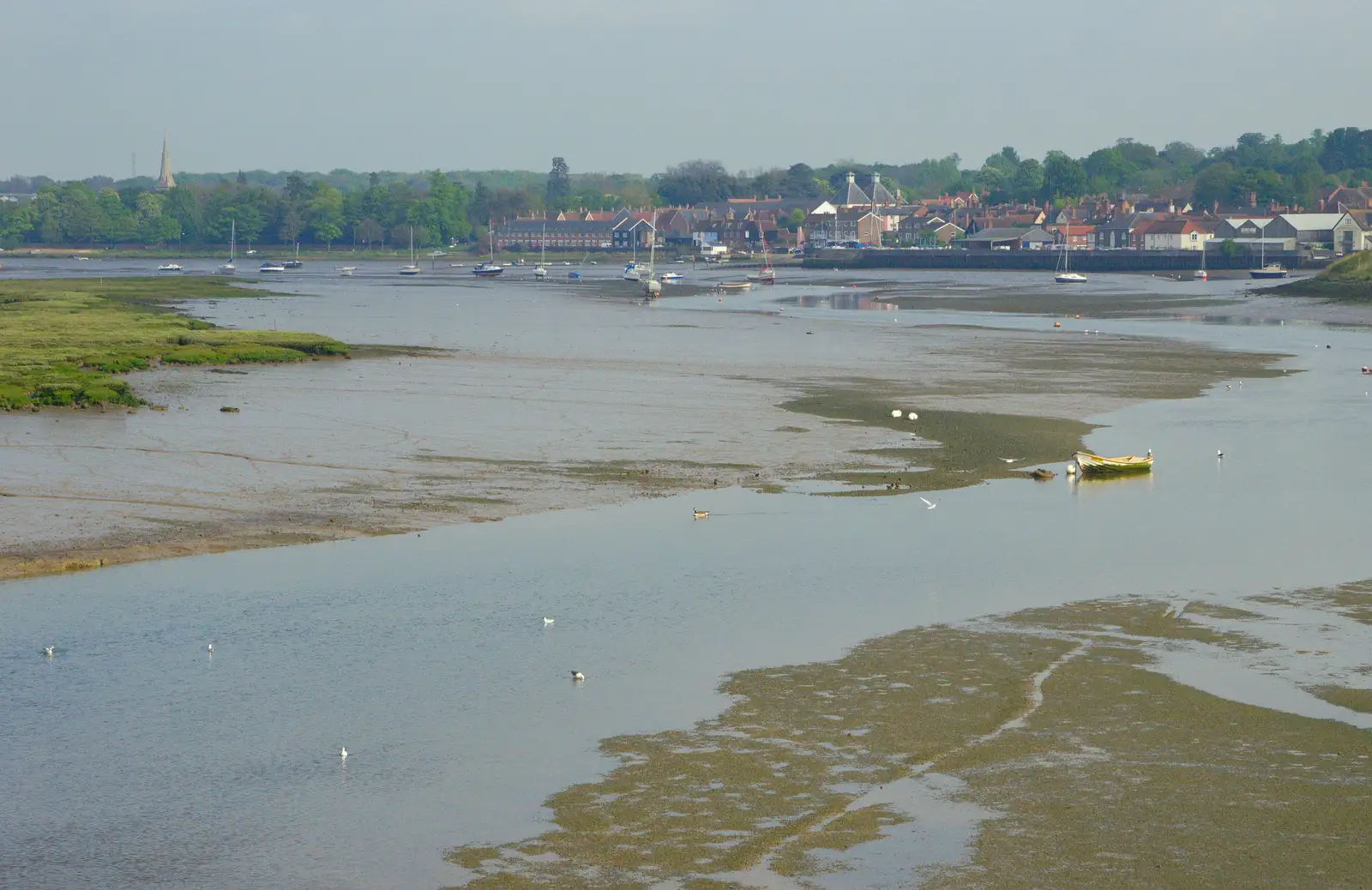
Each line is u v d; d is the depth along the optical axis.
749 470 68.75
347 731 34.91
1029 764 32.12
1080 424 82.69
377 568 50.41
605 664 39.66
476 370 112.25
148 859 28.42
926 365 114.56
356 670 39.44
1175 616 43.53
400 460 70.94
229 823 29.95
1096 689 36.97
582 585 47.94
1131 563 50.50
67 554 51.84
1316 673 38.06
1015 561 50.97
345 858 28.30
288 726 35.28
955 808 29.97
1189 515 58.62
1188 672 38.22
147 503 60.44
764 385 101.19
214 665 39.91
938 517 58.53
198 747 34.03
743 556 51.94
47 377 101.00
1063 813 29.64
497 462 70.38
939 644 40.97
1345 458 71.88
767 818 29.72
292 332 145.00
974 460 71.50
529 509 60.06
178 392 97.69
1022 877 26.97
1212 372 109.06
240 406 90.06
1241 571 49.25
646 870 27.58
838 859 27.83
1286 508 60.12
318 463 69.88
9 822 30.09
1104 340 137.50
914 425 81.94
